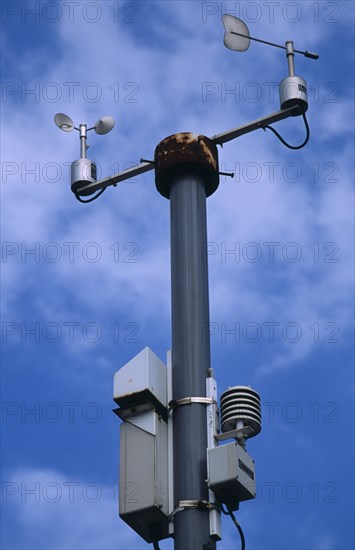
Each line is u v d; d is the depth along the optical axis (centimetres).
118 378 802
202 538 731
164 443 781
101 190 959
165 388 802
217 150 916
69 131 1024
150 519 757
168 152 894
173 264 845
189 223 860
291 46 938
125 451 778
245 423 784
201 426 774
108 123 999
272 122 914
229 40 958
